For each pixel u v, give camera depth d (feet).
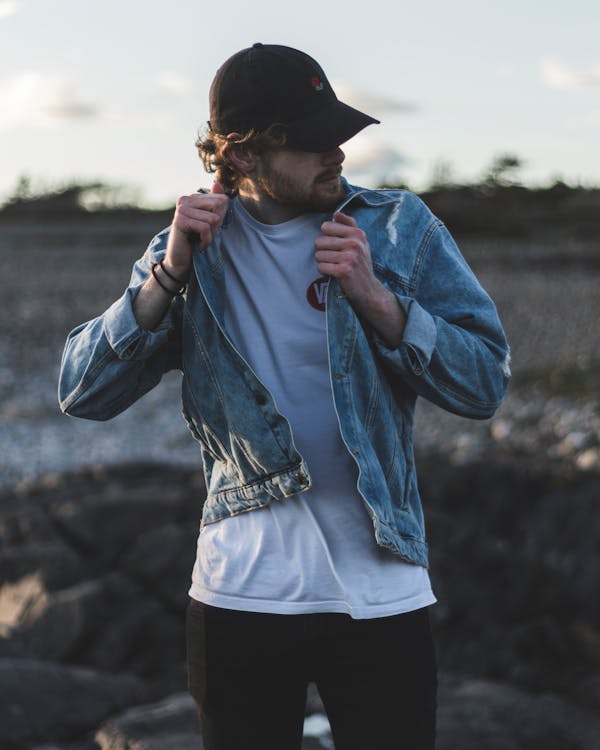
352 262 6.14
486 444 35.12
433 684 6.41
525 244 117.39
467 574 18.80
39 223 153.07
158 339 6.61
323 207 6.51
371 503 6.20
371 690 6.26
